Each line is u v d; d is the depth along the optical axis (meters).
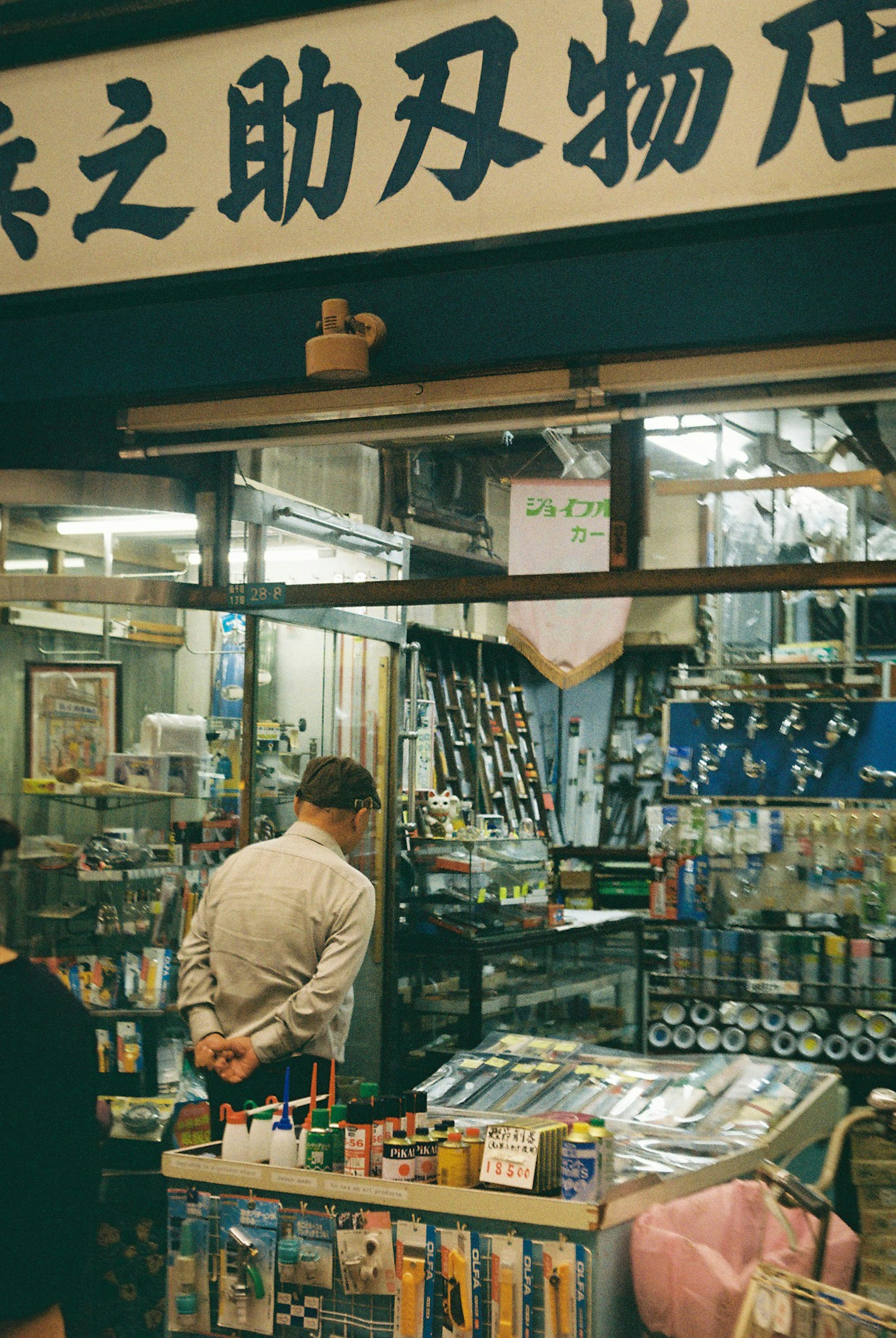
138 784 4.41
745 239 3.19
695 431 3.39
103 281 3.73
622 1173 2.70
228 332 3.75
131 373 3.87
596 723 9.40
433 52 3.29
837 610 6.38
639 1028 6.65
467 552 3.68
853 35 2.90
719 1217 2.66
